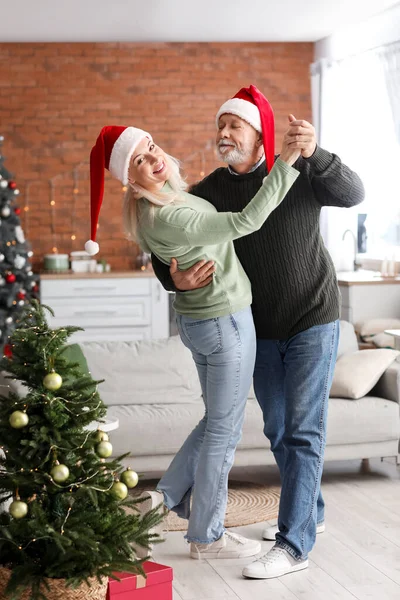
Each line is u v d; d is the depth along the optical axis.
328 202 3.06
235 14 7.33
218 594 3.00
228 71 8.67
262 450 4.41
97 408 2.52
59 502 2.46
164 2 6.78
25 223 8.55
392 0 6.90
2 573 2.48
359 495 4.24
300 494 3.14
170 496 3.32
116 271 8.34
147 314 8.06
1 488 2.49
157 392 4.56
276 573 3.13
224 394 3.08
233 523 3.79
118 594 2.52
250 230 2.71
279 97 8.73
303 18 7.54
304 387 3.13
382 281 7.03
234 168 3.12
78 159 8.57
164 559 3.36
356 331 6.73
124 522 2.54
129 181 2.90
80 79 8.51
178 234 2.77
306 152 2.85
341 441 4.48
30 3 6.73
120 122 8.59
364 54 7.67
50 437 2.43
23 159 8.51
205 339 3.04
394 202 7.50
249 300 3.08
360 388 4.54
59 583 2.41
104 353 4.58
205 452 3.16
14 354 2.53
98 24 7.62
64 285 7.91
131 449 4.29
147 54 8.56
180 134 8.68
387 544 3.49
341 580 3.11
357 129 7.92
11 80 8.43
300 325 3.13
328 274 3.16
